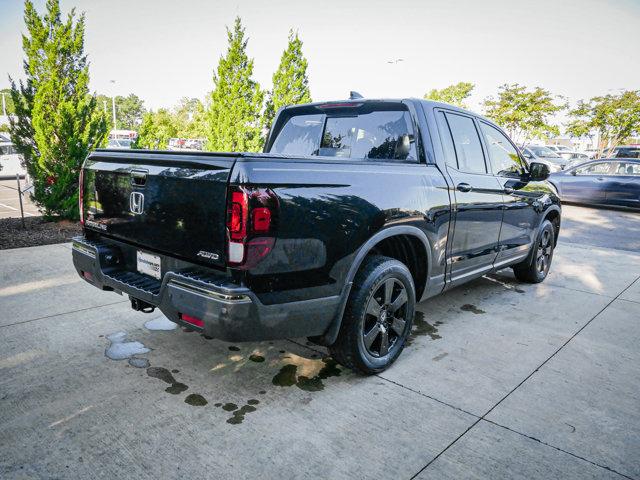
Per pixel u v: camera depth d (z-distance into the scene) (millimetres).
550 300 4598
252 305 2215
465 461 2148
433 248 3260
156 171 2496
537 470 2104
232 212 2150
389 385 2848
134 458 2111
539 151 21875
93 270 2934
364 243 2674
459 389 2814
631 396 2779
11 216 9453
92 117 8297
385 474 2051
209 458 2123
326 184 2484
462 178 3541
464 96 33156
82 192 3139
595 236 8727
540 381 2934
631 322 4012
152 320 3744
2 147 18750
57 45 7699
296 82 12320
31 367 2930
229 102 11031
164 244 2506
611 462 2176
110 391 2676
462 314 4164
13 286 4484
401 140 3377
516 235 4473
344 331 2764
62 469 2029
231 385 2791
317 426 2395
